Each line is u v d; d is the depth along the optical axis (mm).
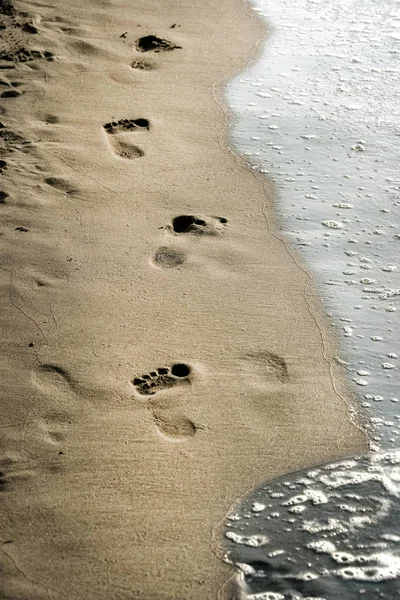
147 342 3666
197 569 2766
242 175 4957
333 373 3574
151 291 3979
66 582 2697
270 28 7016
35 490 2982
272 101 5832
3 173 4809
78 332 3697
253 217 4578
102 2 7238
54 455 3111
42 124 5348
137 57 6387
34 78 5926
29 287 3959
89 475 3043
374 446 3246
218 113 5652
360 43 6715
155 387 3441
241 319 3832
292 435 3266
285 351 3668
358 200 4738
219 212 4605
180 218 4547
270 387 3477
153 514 2924
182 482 3043
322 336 3764
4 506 2924
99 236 4348
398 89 5961
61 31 6660
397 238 4430
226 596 2693
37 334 3678
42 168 4887
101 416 3283
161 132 5375
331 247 4355
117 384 3436
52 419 3264
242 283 4066
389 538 2902
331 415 3369
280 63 6402
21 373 3465
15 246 4230
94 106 5617
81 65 6172
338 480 3104
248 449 3188
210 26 7012
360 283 4105
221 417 3311
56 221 4453
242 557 2816
